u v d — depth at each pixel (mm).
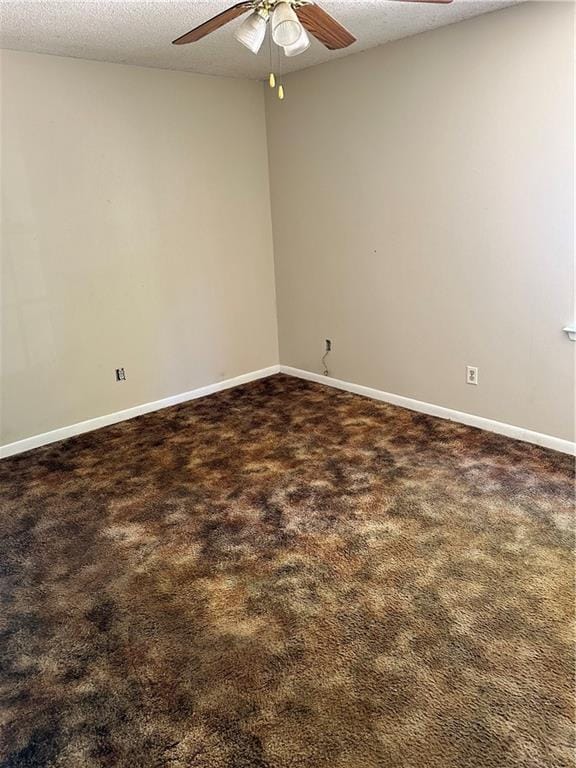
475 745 1598
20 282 3590
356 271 4254
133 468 3428
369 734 1647
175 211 4223
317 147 4238
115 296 4039
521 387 3447
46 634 2107
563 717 1666
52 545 2664
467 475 3109
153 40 3195
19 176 3463
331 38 2354
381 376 4328
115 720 1737
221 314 4680
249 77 4324
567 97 2857
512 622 2041
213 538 2654
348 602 2186
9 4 2549
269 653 1961
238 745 1635
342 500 2924
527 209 3156
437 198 3582
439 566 2363
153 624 2129
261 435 3820
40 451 3754
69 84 3553
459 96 3295
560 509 2730
